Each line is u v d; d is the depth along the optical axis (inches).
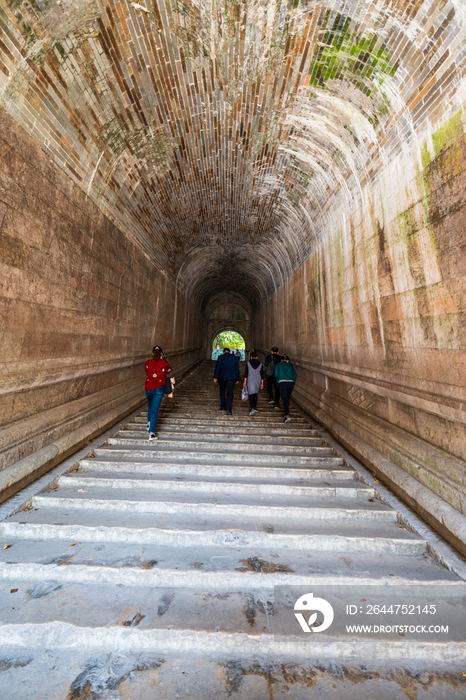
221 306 995.9
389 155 157.9
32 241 144.3
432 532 114.7
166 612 83.0
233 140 244.5
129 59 163.8
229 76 184.7
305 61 161.6
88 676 69.4
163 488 149.5
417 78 126.3
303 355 349.7
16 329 134.3
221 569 96.5
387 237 163.8
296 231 338.3
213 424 243.8
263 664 73.1
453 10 102.4
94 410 209.0
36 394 155.6
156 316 374.0
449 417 117.4
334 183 224.8
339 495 147.2
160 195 293.7
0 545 108.3
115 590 91.2
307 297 332.5
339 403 237.0
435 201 124.5
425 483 126.9
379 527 122.5
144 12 145.1
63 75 146.5
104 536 112.6
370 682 69.8
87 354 201.8
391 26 123.3
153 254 352.8
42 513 124.5
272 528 119.0
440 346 123.3
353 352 212.2
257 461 183.6
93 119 176.7
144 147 226.1
